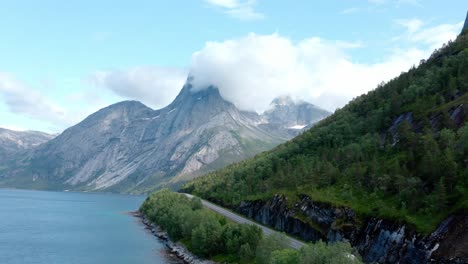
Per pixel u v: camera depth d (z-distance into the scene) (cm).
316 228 13975
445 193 10388
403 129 15812
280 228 16388
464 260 8200
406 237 10062
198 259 14162
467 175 10600
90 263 14375
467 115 13812
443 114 14812
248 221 18288
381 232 11100
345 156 17838
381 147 16612
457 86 16838
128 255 15788
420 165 12606
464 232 8775
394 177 12875
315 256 8712
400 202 11619
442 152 12381
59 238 19800
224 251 13750
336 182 15825
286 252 9706
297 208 15862
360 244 11694
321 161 19100
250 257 12000
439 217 9894
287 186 18600
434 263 8831
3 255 15338
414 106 17800
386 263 10275
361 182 14412
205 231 14312
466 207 9294
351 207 13162
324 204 14338
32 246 17388
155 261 14725
